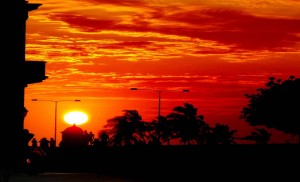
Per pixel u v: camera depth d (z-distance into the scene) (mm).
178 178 73625
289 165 79500
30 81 85750
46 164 78500
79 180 63406
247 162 84938
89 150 117812
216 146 92875
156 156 107938
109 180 65625
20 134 83750
